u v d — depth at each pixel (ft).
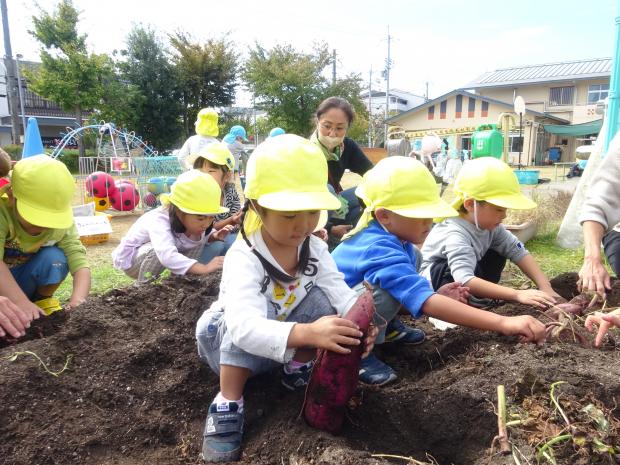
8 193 9.27
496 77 145.38
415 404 6.70
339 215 15.90
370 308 5.96
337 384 5.83
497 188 9.57
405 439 6.38
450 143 79.05
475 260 9.99
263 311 6.09
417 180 7.35
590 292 9.83
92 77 80.64
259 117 122.21
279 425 6.34
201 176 12.76
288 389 7.27
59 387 7.09
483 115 127.34
